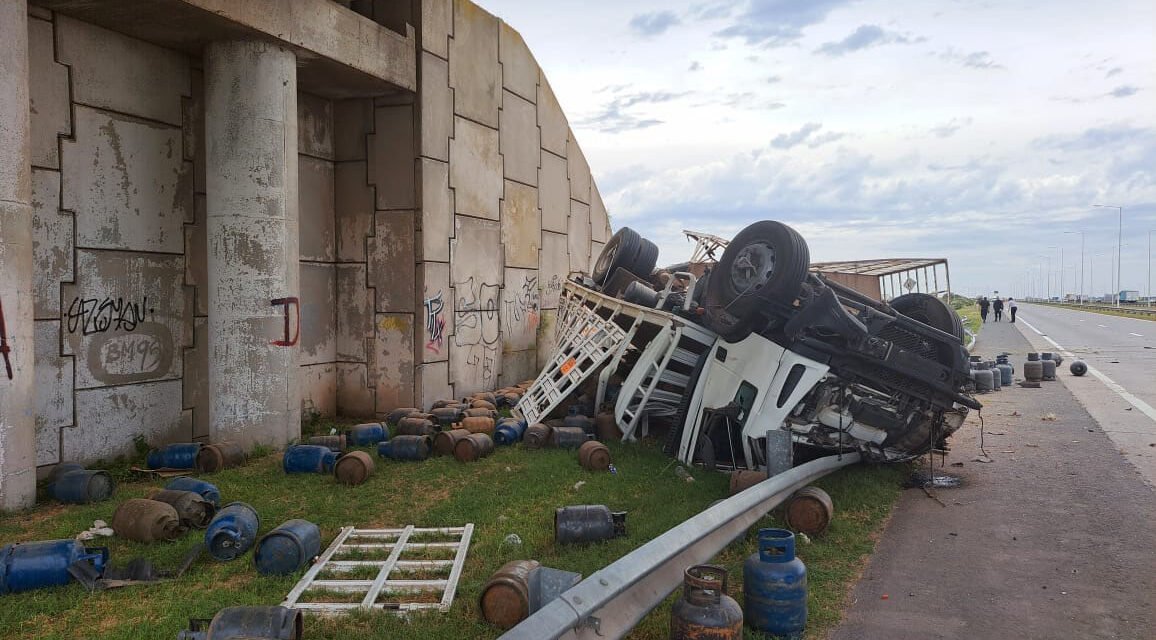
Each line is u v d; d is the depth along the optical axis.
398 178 13.39
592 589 3.97
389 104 13.40
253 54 10.20
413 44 13.12
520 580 4.77
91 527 7.00
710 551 5.41
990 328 44.97
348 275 13.74
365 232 13.62
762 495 6.38
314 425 12.84
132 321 9.97
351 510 7.68
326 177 13.62
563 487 8.52
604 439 11.51
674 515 7.10
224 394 10.24
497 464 9.76
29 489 7.77
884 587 5.52
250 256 10.24
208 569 5.93
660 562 4.56
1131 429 11.75
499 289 16.27
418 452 9.96
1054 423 12.46
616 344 11.60
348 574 5.85
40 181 8.80
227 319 10.22
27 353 7.73
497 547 6.30
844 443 8.70
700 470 9.36
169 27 9.63
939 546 6.48
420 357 13.33
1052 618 4.93
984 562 6.04
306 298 13.11
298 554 5.80
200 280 10.95
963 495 8.19
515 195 16.95
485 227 15.60
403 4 13.23
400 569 5.88
